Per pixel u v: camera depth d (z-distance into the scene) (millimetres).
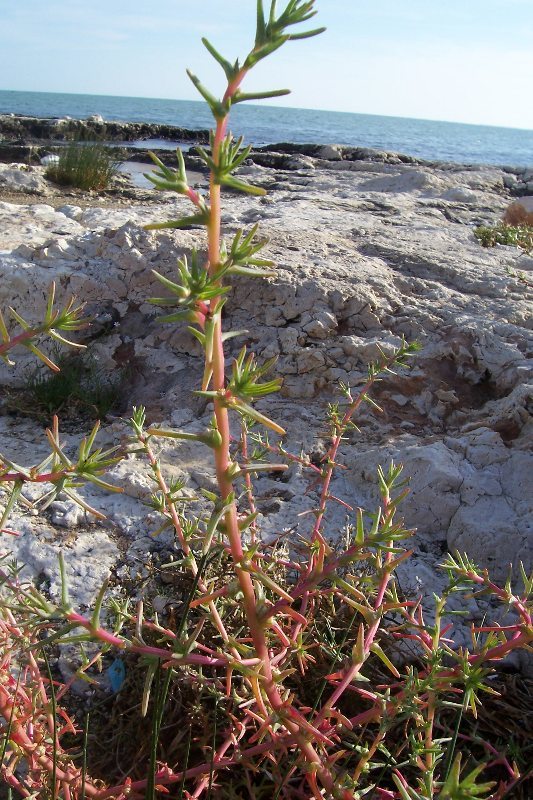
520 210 8234
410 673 1834
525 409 3607
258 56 1273
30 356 4512
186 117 74250
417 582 2791
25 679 2039
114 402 4188
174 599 2547
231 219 6793
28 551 2871
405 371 4012
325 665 2166
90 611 2611
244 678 1916
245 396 1409
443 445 3402
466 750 2135
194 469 3398
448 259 5520
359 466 3393
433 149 49875
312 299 4293
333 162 16500
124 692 2248
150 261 4719
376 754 2043
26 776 1973
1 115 27906
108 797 1738
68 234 6105
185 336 4414
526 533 2990
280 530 2988
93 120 28766
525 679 2428
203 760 2064
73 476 1525
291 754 1982
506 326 4301
